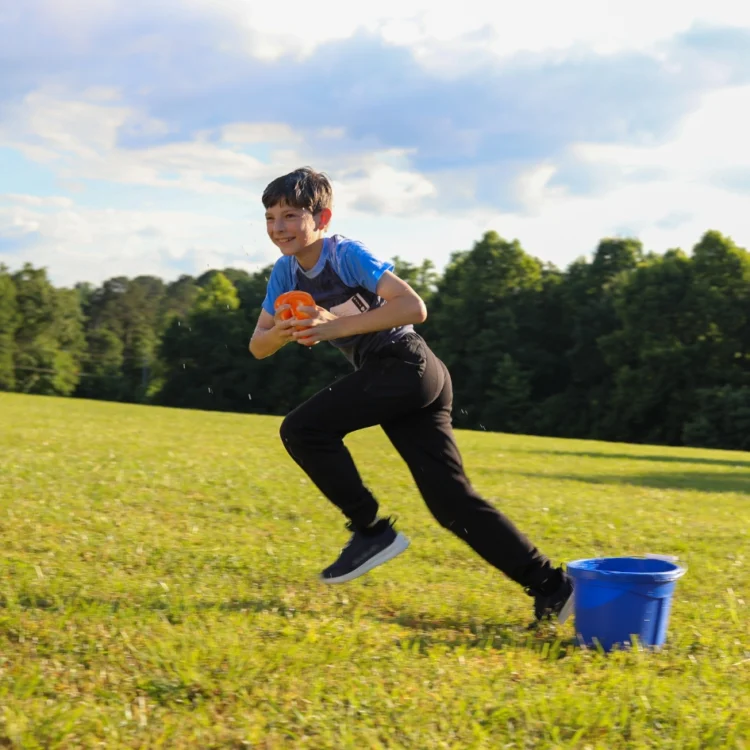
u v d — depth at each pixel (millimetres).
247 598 4574
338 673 3482
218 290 68438
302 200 4066
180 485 8312
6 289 73438
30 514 6332
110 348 78500
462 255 72375
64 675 3344
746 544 7387
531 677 3594
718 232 56000
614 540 7223
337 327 3982
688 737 3055
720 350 54938
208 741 2902
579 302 64312
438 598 4855
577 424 59250
